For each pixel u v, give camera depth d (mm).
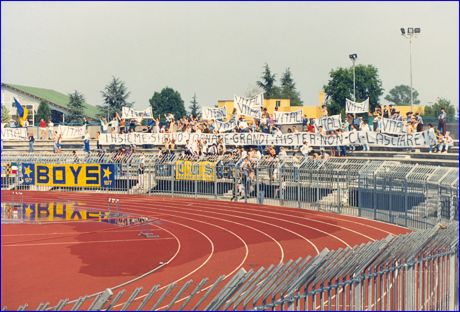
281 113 43219
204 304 14867
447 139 36594
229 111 62969
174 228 27984
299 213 32562
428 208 24609
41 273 18984
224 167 39125
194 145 43656
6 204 36844
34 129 60469
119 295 8852
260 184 37344
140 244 24000
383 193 29031
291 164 36656
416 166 27031
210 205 36375
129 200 39031
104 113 87562
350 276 10797
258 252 22312
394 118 40969
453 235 13219
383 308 11430
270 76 90375
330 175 33094
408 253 11883
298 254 21859
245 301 9125
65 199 39750
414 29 46969
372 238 24875
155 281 17922
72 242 24406
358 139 37344
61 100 96312
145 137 46406
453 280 13219
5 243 24141
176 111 101375
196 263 20484
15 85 96000
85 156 45344
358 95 71312
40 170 43625
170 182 41719
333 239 24828
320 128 40156
